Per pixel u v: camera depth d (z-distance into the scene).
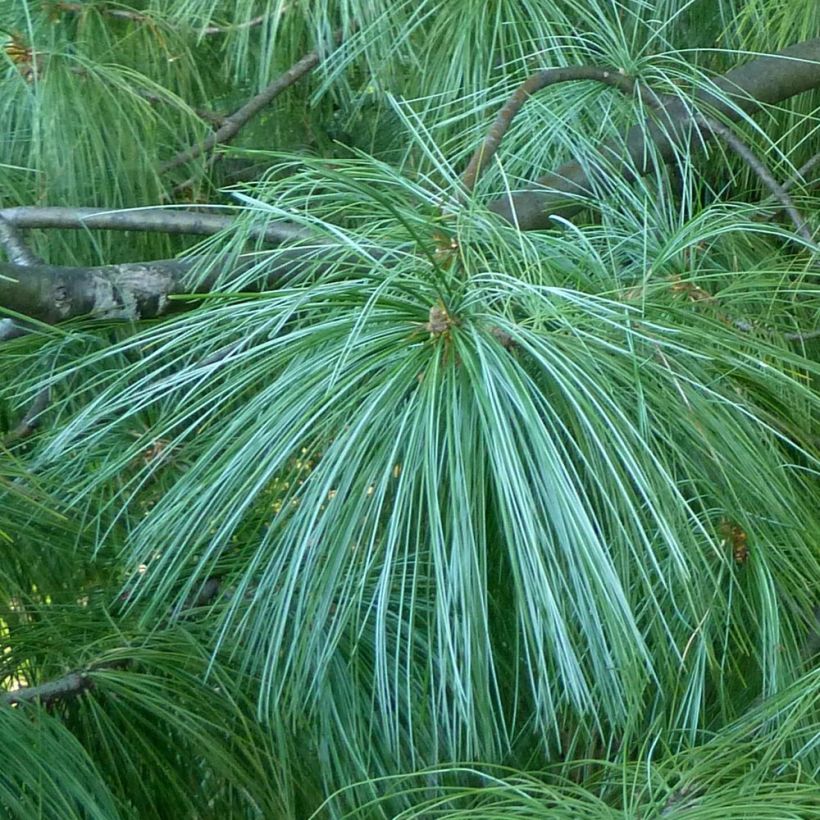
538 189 1.45
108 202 1.52
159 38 1.55
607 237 1.34
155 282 1.34
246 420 1.18
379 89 1.58
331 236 1.21
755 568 1.25
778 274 1.37
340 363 1.15
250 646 1.24
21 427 1.40
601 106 1.50
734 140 1.49
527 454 1.14
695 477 1.23
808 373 1.39
